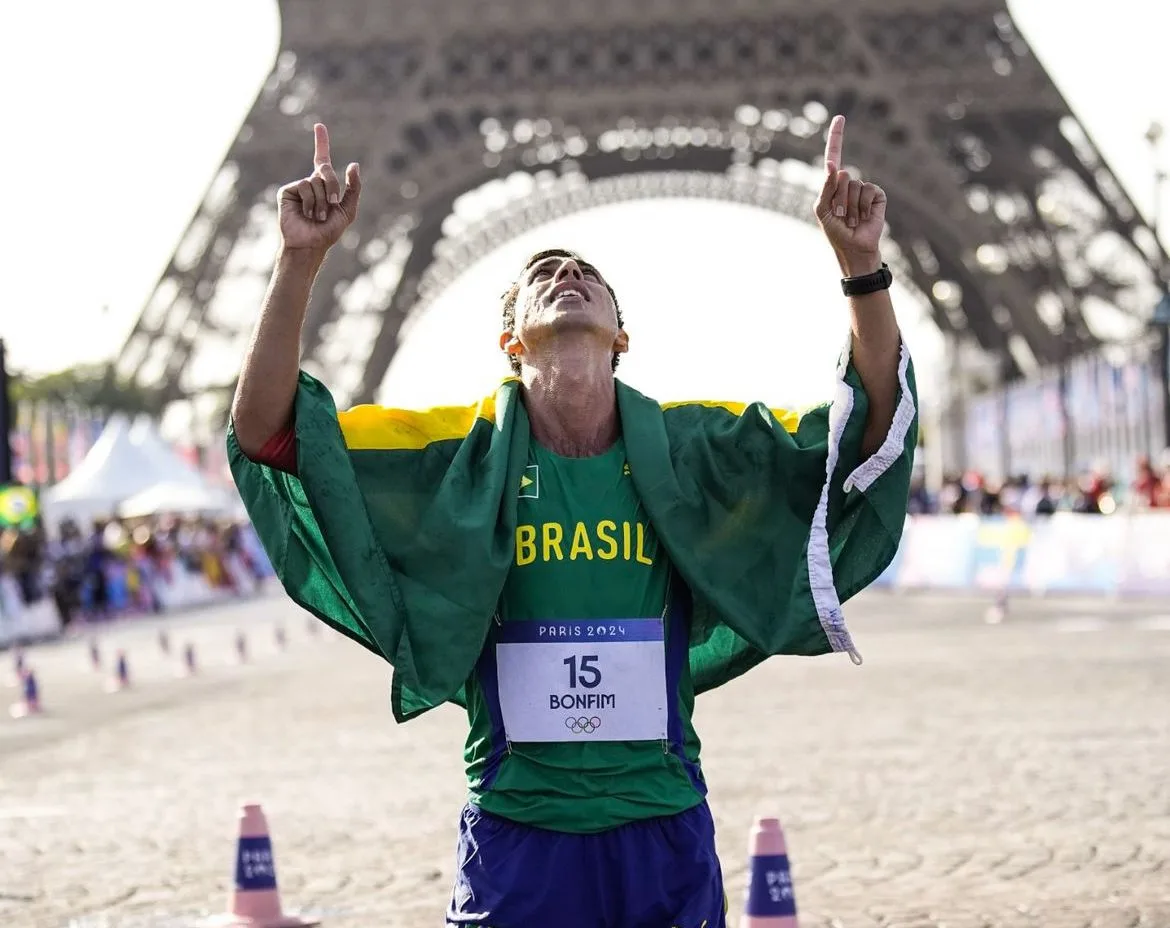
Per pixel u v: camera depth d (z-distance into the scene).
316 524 6.39
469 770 6.34
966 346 104.50
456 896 6.26
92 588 53.75
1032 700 23.70
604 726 6.16
